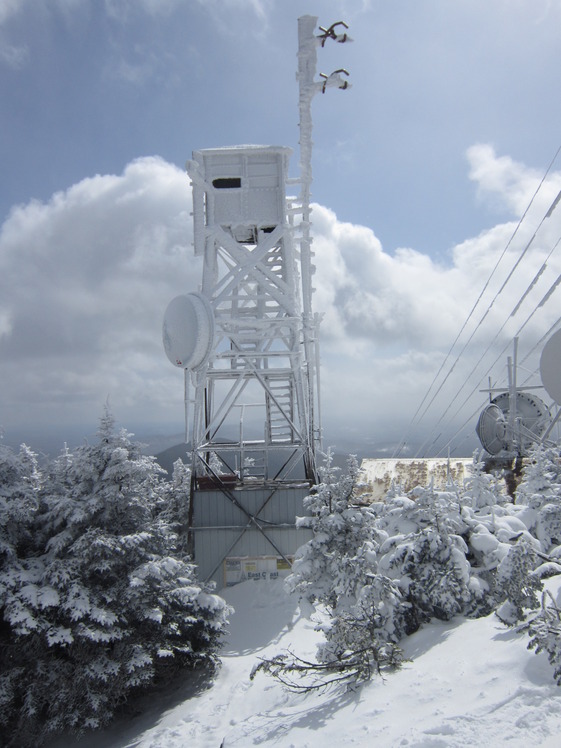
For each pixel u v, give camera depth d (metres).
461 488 14.19
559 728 6.52
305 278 22.86
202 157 23.08
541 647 7.84
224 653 18.06
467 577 11.47
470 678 8.45
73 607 14.35
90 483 17.12
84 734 14.80
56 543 15.76
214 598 16.86
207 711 13.86
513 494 24.70
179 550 23.34
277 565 21.64
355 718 8.45
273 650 17.52
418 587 11.59
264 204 23.16
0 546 15.24
